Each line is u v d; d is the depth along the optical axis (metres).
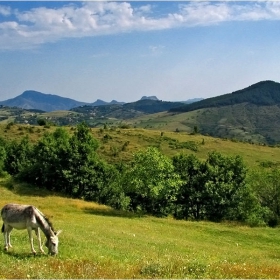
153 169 61.59
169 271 15.62
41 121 180.50
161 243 32.72
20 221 18.64
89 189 76.12
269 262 27.92
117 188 71.31
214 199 65.69
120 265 17.28
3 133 154.62
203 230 47.97
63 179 77.44
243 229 50.50
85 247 22.92
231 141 192.88
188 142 176.38
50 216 45.09
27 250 19.47
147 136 178.00
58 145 81.75
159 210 67.50
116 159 135.50
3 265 15.31
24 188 74.25
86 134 84.69
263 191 68.75
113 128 195.38
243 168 68.81
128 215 55.41
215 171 67.88
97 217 49.22
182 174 68.31
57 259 17.20
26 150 99.44
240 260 27.39
